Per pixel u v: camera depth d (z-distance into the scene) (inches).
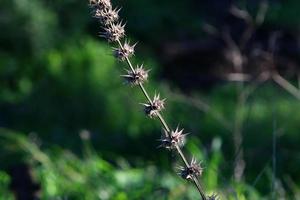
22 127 500.7
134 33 728.3
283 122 502.3
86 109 510.0
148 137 470.6
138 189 250.1
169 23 747.4
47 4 595.5
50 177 248.2
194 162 127.9
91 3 122.5
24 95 540.1
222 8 748.0
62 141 451.5
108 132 489.7
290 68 634.2
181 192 239.9
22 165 198.7
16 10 574.2
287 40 676.1
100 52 556.7
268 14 714.8
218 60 672.4
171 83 650.8
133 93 509.0
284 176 368.5
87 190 247.1
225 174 247.3
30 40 572.1
